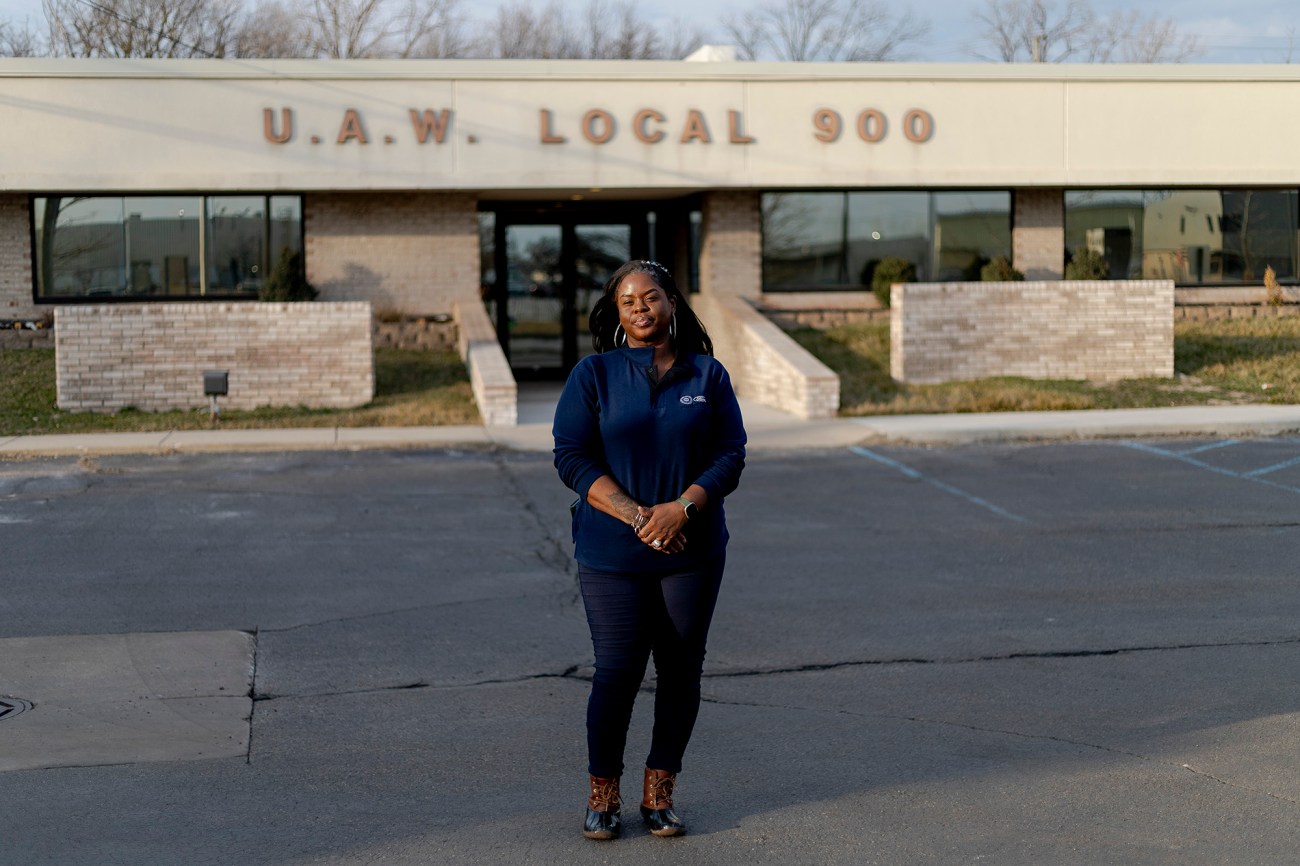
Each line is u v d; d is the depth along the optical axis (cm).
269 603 838
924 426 1638
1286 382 1930
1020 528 1080
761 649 730
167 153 1989
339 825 485
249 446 1539
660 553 457
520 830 479
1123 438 1602
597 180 2073
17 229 2069
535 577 912
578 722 610
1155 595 850
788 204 2277
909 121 2141
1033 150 2181
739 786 523
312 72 2003
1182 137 2217
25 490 1266
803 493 1252
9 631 769
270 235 2141
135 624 786
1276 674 675
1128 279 2355
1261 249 2397
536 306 2473
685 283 2378
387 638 757
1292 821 484
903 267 2259
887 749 567
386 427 1700
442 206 2164
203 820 489
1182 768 541
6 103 1953
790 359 1833
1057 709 622
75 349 1780
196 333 1812
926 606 827
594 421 469
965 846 463
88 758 560
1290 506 1159
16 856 455
